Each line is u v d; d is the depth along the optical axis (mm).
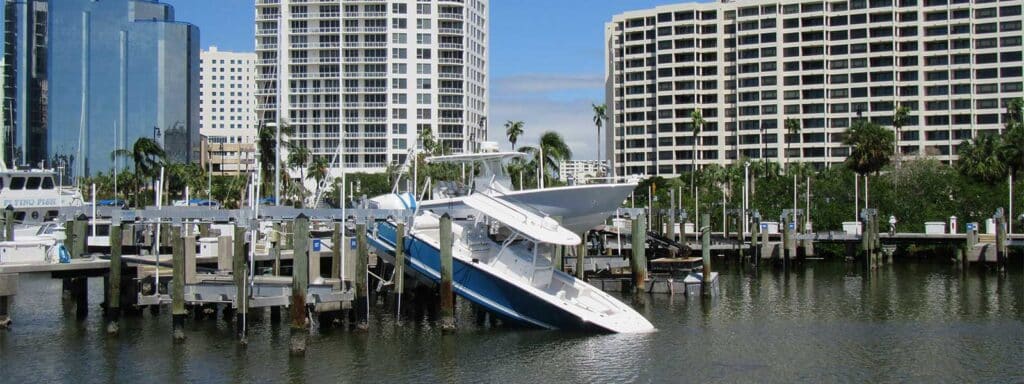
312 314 44562
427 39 178875
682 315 49625
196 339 41344
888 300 56469
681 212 88000
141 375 35375
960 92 177500
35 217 69438
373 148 176125
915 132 179750
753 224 83688
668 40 199500
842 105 184875
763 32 190625
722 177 153000
